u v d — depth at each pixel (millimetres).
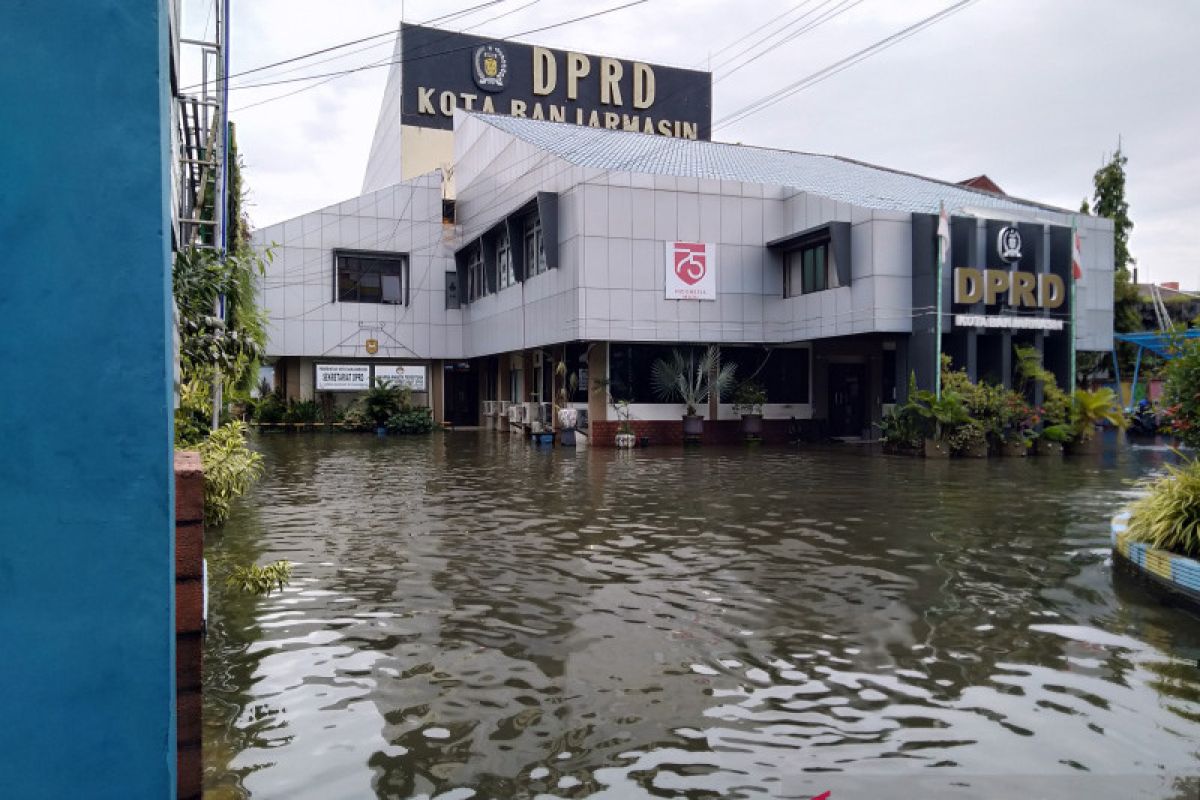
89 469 1847
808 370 24844
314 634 5480
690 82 43969
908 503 11562
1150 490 7516
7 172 1800
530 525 9734
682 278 22594
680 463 17797
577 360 23859
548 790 3391
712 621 5785
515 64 40750
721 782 3459
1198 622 5754
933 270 19812
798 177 26344
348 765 3602
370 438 26719
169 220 2342
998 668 4828
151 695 1887
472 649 5184
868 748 3775
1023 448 19828
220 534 9094
